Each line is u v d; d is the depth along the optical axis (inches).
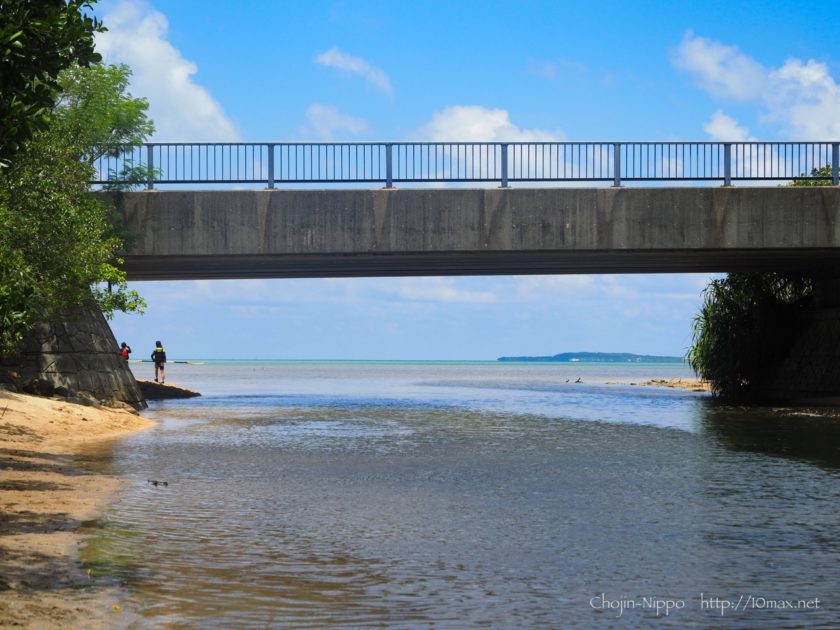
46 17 374.3
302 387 2650.1
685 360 1652.3
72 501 477.4
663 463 693.3
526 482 588.1
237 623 275.7
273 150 1209.4
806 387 1488.7
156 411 1314.0
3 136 370.6
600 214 1210.6
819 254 1280.8
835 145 1224.2
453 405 1567.4
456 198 1208.2
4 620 265.1
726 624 282.0
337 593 311.7
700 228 1214.9
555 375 4707.2
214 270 1451.8
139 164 1202.0
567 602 304.2
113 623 270.4
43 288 869.8
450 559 363.9
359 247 1206.9
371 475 617.3
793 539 406.3
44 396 1087.0
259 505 487.2
